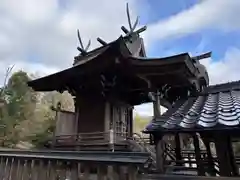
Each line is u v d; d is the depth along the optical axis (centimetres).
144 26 987
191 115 388
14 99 1612
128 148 761
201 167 387
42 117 1798
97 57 638
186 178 257
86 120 883
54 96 2408
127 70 687
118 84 830
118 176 254
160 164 372
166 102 708
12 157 386
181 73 562
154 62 571
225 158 311
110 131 686
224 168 307
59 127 827
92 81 830
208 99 473
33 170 344
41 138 1463
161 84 639
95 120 853
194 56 625
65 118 861
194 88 581
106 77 752
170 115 430
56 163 318
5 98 1633
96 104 874
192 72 553
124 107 978
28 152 365
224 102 416
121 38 552
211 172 429
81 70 732
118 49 575
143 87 811
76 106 934
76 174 289
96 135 819
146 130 381
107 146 709
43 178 323
